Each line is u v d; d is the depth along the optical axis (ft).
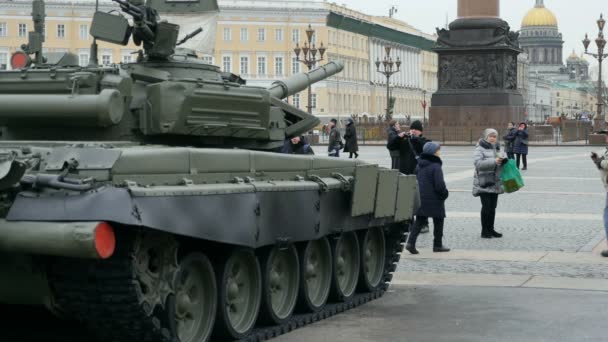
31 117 35.32
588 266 51.13
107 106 34.35
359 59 418.51
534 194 91.56
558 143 226.17
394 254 46.73
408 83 479.00
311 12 374.63
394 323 38.19
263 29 374.43
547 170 126.93
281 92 49.85
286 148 62.13
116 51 307.99
